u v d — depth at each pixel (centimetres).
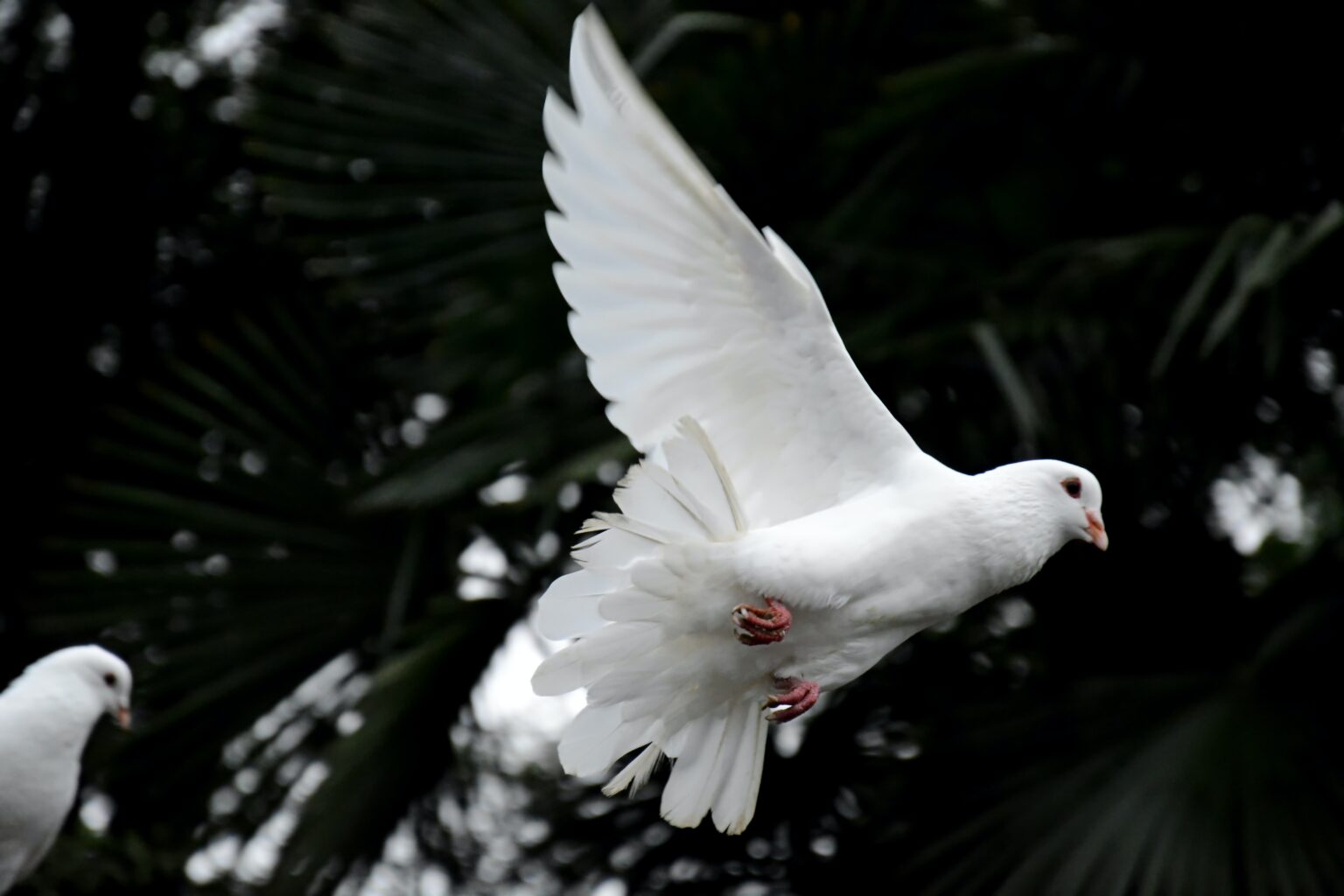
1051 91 993
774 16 1065
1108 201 1007
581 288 666
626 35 1059
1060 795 826
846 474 677
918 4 1007
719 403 679
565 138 646
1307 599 916
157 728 995
